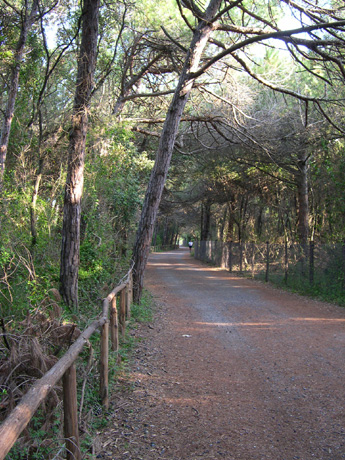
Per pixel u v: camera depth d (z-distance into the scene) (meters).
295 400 5.16
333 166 18.61
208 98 17.75
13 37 11.31
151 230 12.59
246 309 12.20
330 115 16.69
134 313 10.45
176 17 15.04
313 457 3.80
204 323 10.10
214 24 12.31
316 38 10.77
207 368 6.48
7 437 2.06
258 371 6.32
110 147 13.77
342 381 5.78
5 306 6.39
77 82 8.81
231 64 16.12
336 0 11.16
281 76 15.92
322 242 22.36
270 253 20.58
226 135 19.44
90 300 9.34
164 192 29.78
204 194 34.94
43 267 8.78
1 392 3.63
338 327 9.51
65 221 8.51
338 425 4.43
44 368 3.96
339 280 14.28
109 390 5.39
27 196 9.38
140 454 3.84
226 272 27.03
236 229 39.88
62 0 11.48
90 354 4.95
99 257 11.25
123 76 16.28
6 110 9.49
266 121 17.22
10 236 8.16
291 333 8.91
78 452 3.26
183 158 24.12
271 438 4.17
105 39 13.66
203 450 3.92
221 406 4.97
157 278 22.16
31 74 11.06
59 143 12.01
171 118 12.57
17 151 11.04
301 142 19.09
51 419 3.75
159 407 4.92
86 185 12.06
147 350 7.50
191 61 12.25
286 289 17.08
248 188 30.75
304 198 21.94
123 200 15.97
